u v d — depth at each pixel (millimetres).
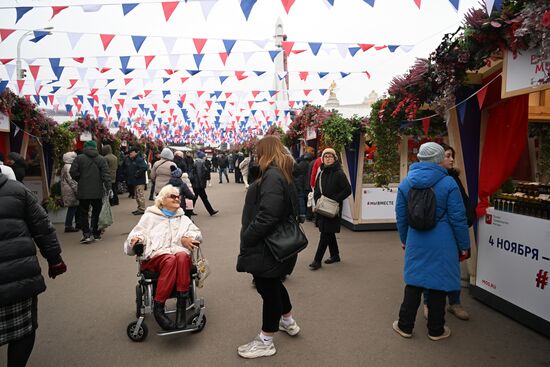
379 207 8359
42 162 9070
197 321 3535
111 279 5141
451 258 3234
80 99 12109
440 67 3633
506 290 3846
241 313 3990
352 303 4238
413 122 5824
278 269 2887
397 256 6238
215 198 15070
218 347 3279
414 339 3395
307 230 8656
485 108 4418
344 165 8273
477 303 4211
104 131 12430
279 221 2914
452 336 3443
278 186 2836
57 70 7176
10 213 2295
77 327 3697
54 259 2580
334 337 3438
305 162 9570
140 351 3229
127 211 11352
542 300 3420
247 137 29844
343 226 8984
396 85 4359
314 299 4359
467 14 3193
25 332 2340
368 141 7965
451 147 4441
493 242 4020
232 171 33656
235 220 9930
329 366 2957
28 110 7566
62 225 9117
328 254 6449
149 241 3535
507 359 3047
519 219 3652
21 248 2285
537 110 4965
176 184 7504
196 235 3670
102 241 7438
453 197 3186
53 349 3271
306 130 10555
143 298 3605
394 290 4641
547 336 3385
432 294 3326
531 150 5906
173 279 3332
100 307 4191
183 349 3252
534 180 5902
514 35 2807
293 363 3004
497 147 4133
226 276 5246
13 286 2225
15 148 7922
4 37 5055
